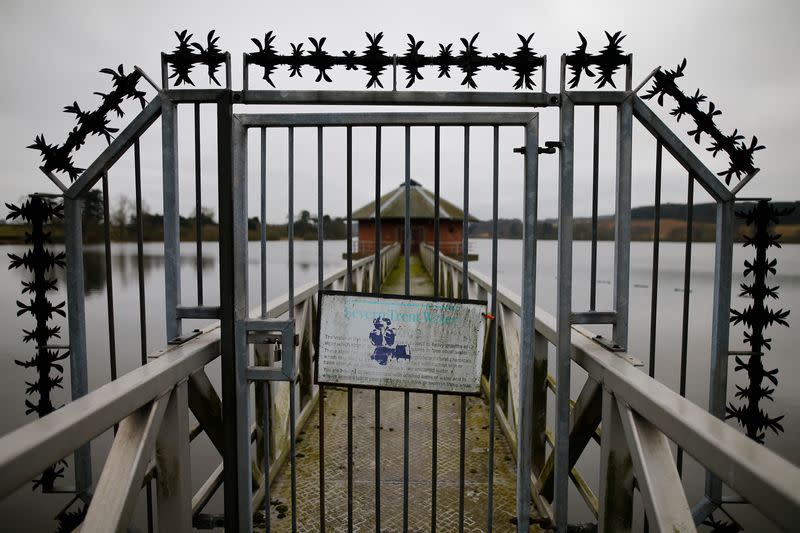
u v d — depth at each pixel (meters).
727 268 1.93
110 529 1.24
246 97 1.82
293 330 1.88
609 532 1.68
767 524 5.89
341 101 1.83
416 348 1.90
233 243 1.85
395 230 31.16
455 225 31.66
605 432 1.67
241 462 1.90
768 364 12.85
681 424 1.16
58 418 1.10
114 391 1.29
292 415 1.94
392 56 1.82
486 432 3.38
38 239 1.92
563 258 1.85
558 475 1.91
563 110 1.83
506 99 1.83
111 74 1.82
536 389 2.61
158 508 1.66
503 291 3.50
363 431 3.41
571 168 1.83
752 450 0.98
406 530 1.97
